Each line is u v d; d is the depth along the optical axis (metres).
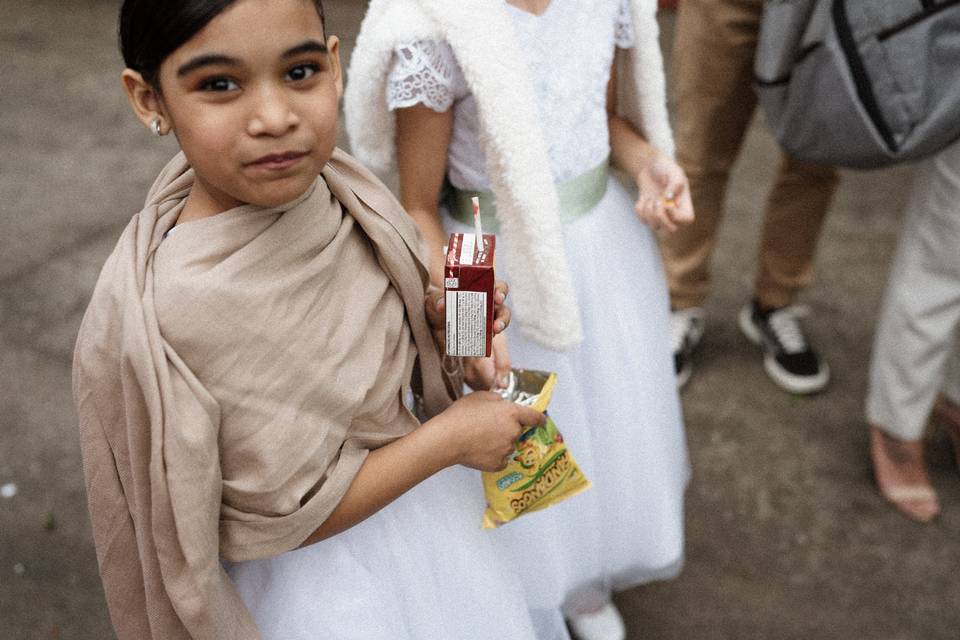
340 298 1.11
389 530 1.30
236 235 1.02
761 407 2.72
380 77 1.45
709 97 2.43
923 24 1.83
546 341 1.58
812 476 2.50
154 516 1.02
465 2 1.35
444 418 1.22
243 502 1.08
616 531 1.89
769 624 2.15
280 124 0.92
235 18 0.88
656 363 1.87
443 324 1.26
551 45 1.53
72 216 3.61
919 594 2.20
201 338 1.00
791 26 1.99
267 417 1.04
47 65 4.71
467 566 1.38
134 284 1.00
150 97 0.99
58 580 2.27
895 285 2.24
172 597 1.06
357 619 1.25
